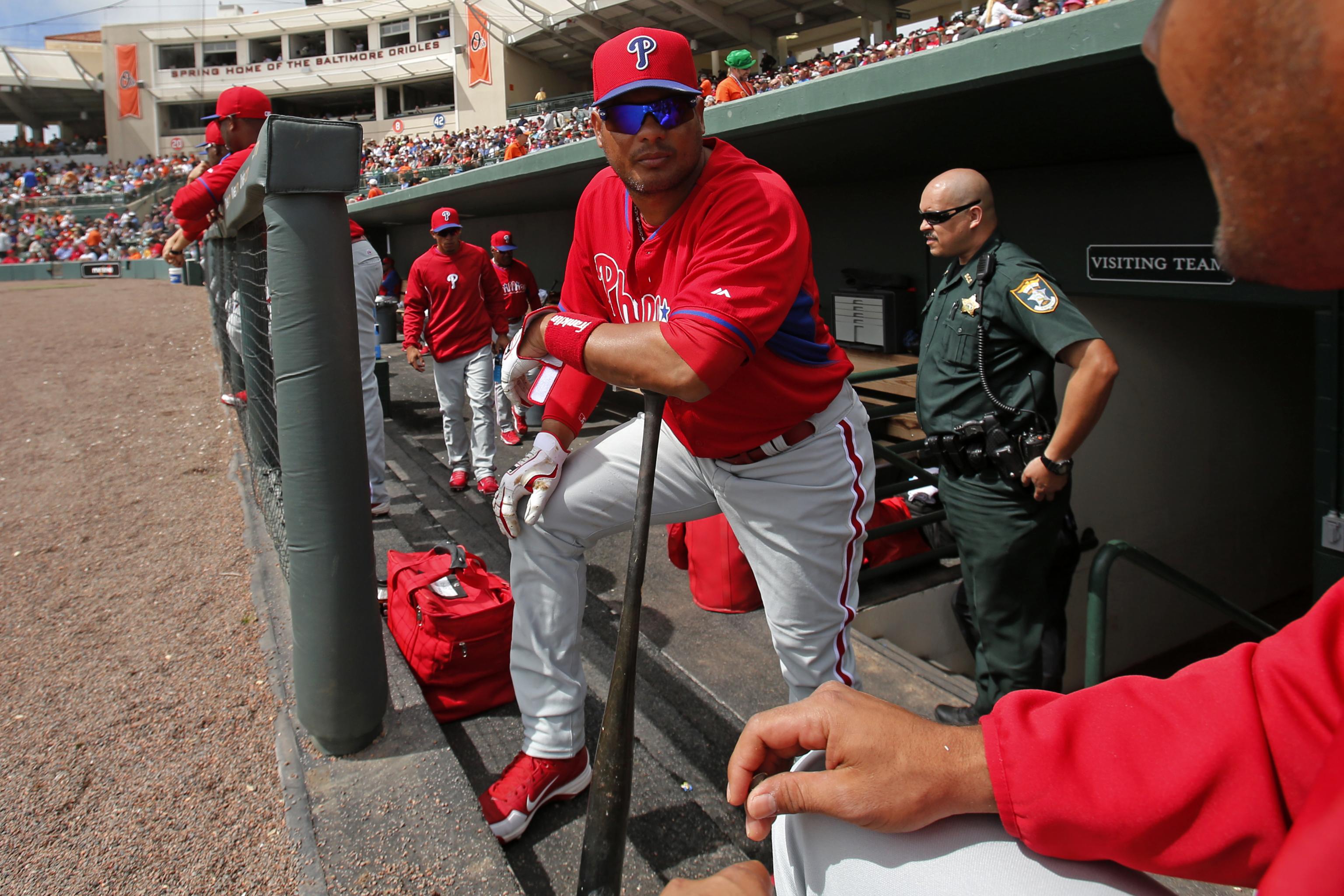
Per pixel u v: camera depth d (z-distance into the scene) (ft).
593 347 5.65
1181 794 2.27
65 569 12.14
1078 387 8.51
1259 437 17.70
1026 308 8.82
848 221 19.01
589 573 13.62
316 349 6.66
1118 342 15.35
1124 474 15.98
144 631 10.07
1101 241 13.39
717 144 6.02
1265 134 1.23
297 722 7.86
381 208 37.29
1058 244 14.12
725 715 9.39
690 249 5.78
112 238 100.32
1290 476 18.48
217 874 6.11
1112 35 7.80
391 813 6.64
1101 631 8.57
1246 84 1.23
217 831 6.57
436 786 6.95
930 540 14.11
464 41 119.65
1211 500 17.21
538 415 25.14
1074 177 13.70
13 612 10.74
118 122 143.43
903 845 2.66
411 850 6.26
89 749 7.72
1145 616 17.08
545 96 107.96
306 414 6.66
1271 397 17.72
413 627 9.01
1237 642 17.89
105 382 25.62
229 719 8.12
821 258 20.03
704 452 6.46
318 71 138.21
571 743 7.30
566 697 7.25
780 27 84.53
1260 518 18.13
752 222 5.49
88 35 166.30
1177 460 16.56
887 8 70.03
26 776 7.35
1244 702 2.31
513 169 20.58
